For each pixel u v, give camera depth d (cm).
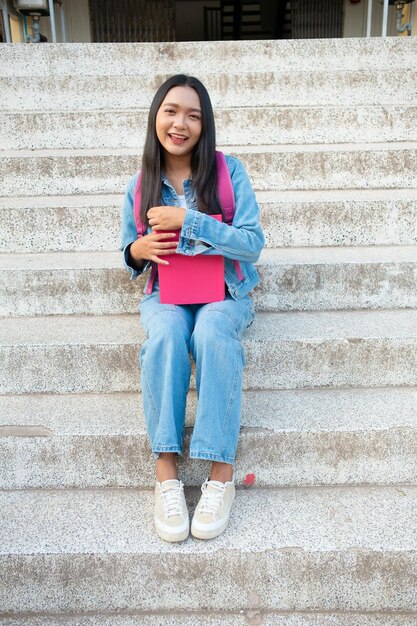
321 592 161
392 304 240
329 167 293
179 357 168
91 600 162
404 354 208
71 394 211
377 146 315
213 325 169
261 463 184
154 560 157
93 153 308
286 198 275
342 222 262
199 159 183
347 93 347
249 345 205
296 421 187
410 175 295
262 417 190
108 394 211
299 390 211
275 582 160
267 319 230
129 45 368
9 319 235
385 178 295
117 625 159
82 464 184
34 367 208
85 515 172
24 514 173
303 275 235
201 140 182
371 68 374
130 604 162
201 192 184
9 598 162
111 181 293
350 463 185
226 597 162
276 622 159
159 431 164
